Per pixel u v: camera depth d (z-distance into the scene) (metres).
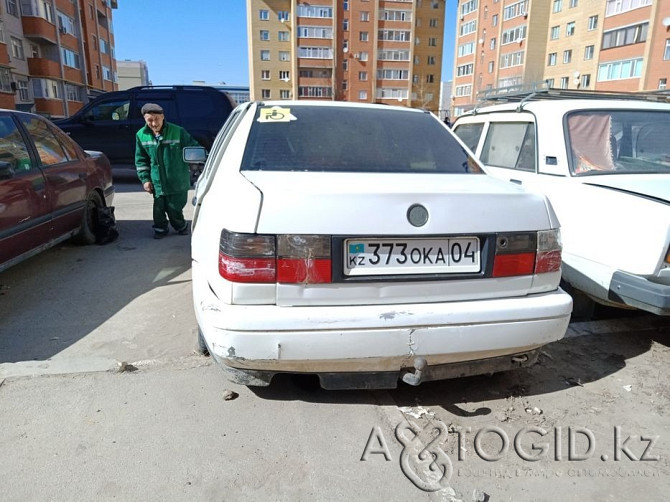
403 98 70.12
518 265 2.43
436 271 2.34
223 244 2.28
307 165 2.79
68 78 38.19
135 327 3.74
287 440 2.44
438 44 70.56
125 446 2.36
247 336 2.22
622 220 3.14
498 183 2.75
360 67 68.56
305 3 66.25
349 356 2.29
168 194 6.28
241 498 2.07
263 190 2.27
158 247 6.07
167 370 3.06
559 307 2.47
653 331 3.75
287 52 68.69
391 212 2.25
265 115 3.19
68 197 5.17
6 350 3.34
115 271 5.10
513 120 4.63
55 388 2.83
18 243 4.17
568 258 3.51
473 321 2.35
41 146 4.89
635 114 4.16
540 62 50.47
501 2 54.16
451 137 3.34
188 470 2.22
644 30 37.31
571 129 3.97
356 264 2.27
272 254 2.21
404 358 2.37
